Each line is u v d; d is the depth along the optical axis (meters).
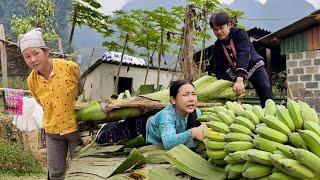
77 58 11.62
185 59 9.48
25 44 3.27
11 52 11.77
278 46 13.34
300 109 1.97
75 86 3.47
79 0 12.41
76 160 3.19
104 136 3.79
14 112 9.86
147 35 14.25
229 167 2.04
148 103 3.50
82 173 2.71
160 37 14.16
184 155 2.37
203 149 2.70
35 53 3.28
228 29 4.04
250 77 4.27
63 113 3.43
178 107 2.88
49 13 13.62
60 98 3.40
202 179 2.22
